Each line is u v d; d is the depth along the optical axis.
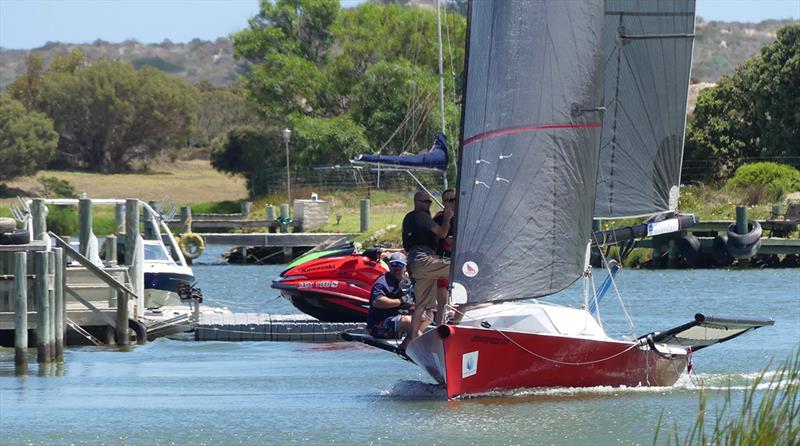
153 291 65.00
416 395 36.78
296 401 36.34
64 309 47.88
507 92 33.44
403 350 35.47
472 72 33.53
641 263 90.81
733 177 109.19
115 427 32.66
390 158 36.19
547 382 35.06
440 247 35.75
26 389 39.47
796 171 106.12
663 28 37.62
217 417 33.91
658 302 64.19
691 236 88.44
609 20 37.56
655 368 36.75
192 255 109.69
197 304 55.94
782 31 122.31
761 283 75.00
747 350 46.03
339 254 56.03
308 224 122.62
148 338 54.09
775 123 118.69
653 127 37.75
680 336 36.81
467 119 33.50
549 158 33.59
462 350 33.34
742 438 21.30
